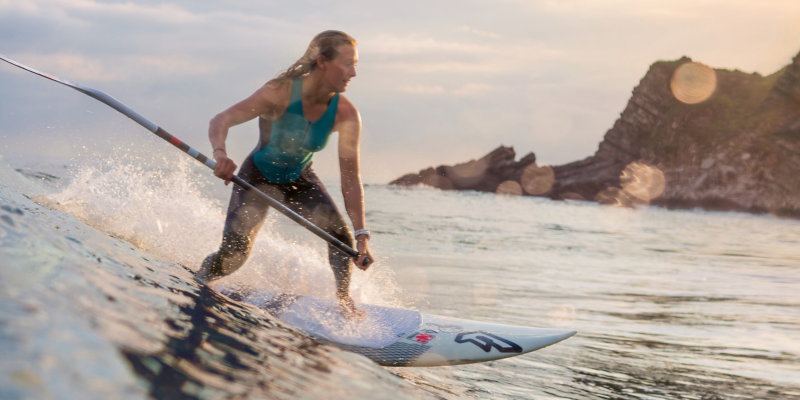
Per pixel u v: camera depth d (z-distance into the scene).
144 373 0.79
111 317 0.97
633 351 3.77
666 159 94.31
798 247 14.88
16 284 0.88
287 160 2.99
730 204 78.75
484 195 57.03
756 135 83.00
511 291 6.08
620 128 101.06
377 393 1.19
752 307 5.64
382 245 9.95
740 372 3.33
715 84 97.19
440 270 7.46
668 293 6.51
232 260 2.97
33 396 0.56
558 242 13.70
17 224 1.18
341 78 2.78
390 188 43.94
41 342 0.69
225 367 0.99
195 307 1.42
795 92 82.31
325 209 3.09
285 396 0.95
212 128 2.65
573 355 3.59
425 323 3.08
